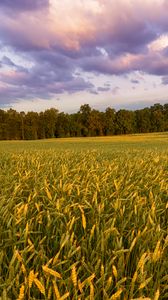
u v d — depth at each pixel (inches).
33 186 263.3
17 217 163.8
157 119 7337.6
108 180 281.6
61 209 178.9
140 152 776.9
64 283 115.1
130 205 192.5
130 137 4325.8
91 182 254.8
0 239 154.0
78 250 136.3
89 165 396.2
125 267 133.4
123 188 251.4
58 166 385.4
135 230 160.9
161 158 518.6
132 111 7199.8
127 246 151.7
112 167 377.7
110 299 102.0
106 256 139.3
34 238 165.2
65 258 129.2
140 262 115.2
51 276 119.6
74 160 482.6
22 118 6530.5
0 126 6471.5
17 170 340.2
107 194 227.3
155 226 160.6
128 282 125.8
